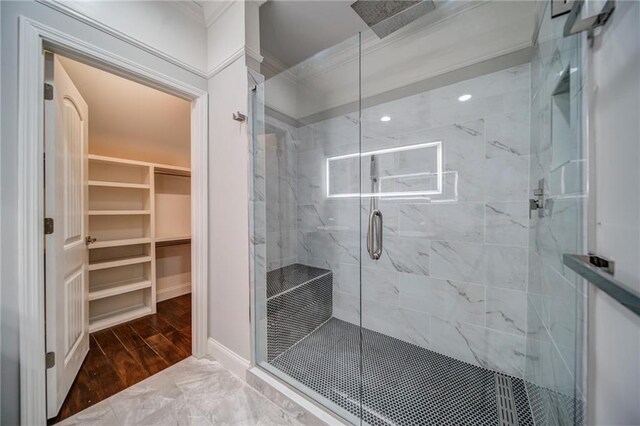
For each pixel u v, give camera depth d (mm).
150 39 1441
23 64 1051
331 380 1428
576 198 654
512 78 1431
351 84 1982
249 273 1495
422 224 1781
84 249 1681
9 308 1036
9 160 1031
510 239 1477
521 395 1317
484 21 1456
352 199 2084
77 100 1564
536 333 1214
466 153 1599
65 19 1165
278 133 1891
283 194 1960
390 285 1930
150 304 2553
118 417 1223
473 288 1599
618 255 476
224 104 1602
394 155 1878
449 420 1155
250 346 1492
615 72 487
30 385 1078
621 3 461
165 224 2977
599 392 551
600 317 549
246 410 1266
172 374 1546
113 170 2479
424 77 1688
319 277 2100
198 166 1684
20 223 1053
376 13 1594
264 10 1582
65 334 1348
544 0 1019
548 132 994
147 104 2279
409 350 1758
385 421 1140
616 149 489
